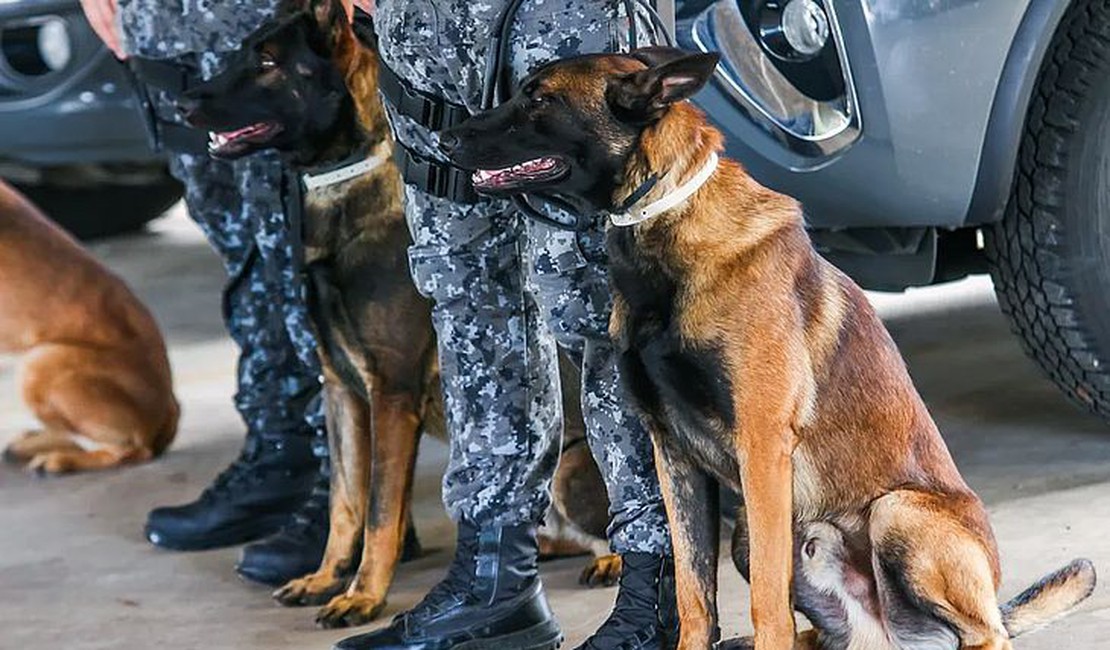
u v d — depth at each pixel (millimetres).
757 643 3576
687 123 3500
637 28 3723
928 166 4859
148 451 5992
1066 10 4984
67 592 4762
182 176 5113
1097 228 5086
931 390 6219
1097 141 5020
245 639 4340
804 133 4824
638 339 3564
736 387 3502
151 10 4762
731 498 4871
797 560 3738
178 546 5109
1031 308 5266
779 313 3510
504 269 3988
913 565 3551
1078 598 3748
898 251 5168
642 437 3852
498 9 3715
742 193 3547
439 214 3949
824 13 4719
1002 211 5062
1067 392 5418
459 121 3836
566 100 3430
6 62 7285
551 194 3584
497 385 4020
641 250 3516
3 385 7160
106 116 7293
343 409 4551
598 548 4699
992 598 3549
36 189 9094
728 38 4812
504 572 4062
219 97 4219
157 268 9102
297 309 4867
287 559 4746
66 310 5883
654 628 3877
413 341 4371
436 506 5395
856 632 3775
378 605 4426
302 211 4367
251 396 5164
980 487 5121
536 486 4094
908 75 4750
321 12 4270
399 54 3838
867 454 3654
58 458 5891
